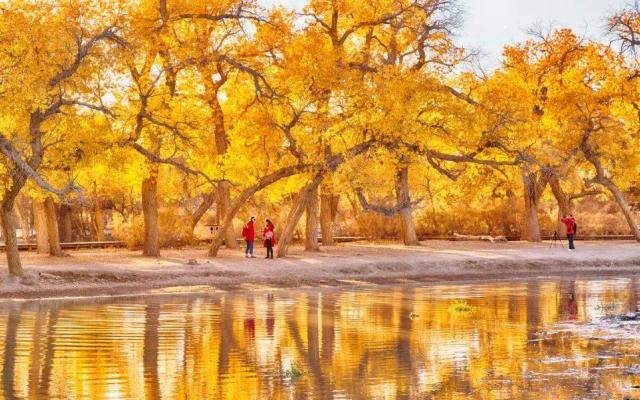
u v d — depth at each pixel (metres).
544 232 71.75
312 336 24.33
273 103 48.59
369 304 32.78
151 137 45.41
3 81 33.84
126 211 73.12
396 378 18.62
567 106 61.38
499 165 55.28
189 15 47.50
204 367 19.69
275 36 49.53
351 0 52.16
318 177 49.31
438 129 49.88
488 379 18.52
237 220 66.12
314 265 46.19
